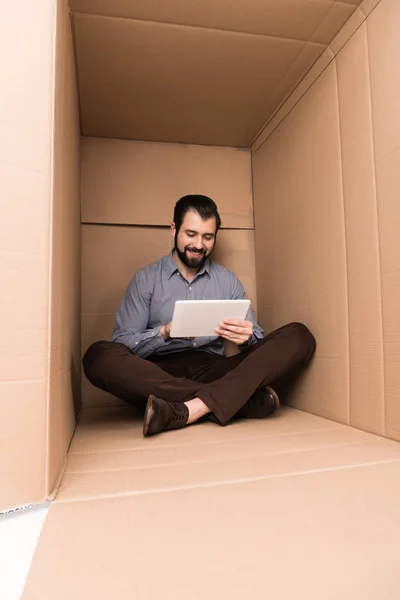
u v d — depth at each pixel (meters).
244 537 0.46
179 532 0.47
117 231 1.65
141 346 1.23
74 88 1.20
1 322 0.56
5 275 0.57
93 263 1.62
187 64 1.26
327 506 0.54
